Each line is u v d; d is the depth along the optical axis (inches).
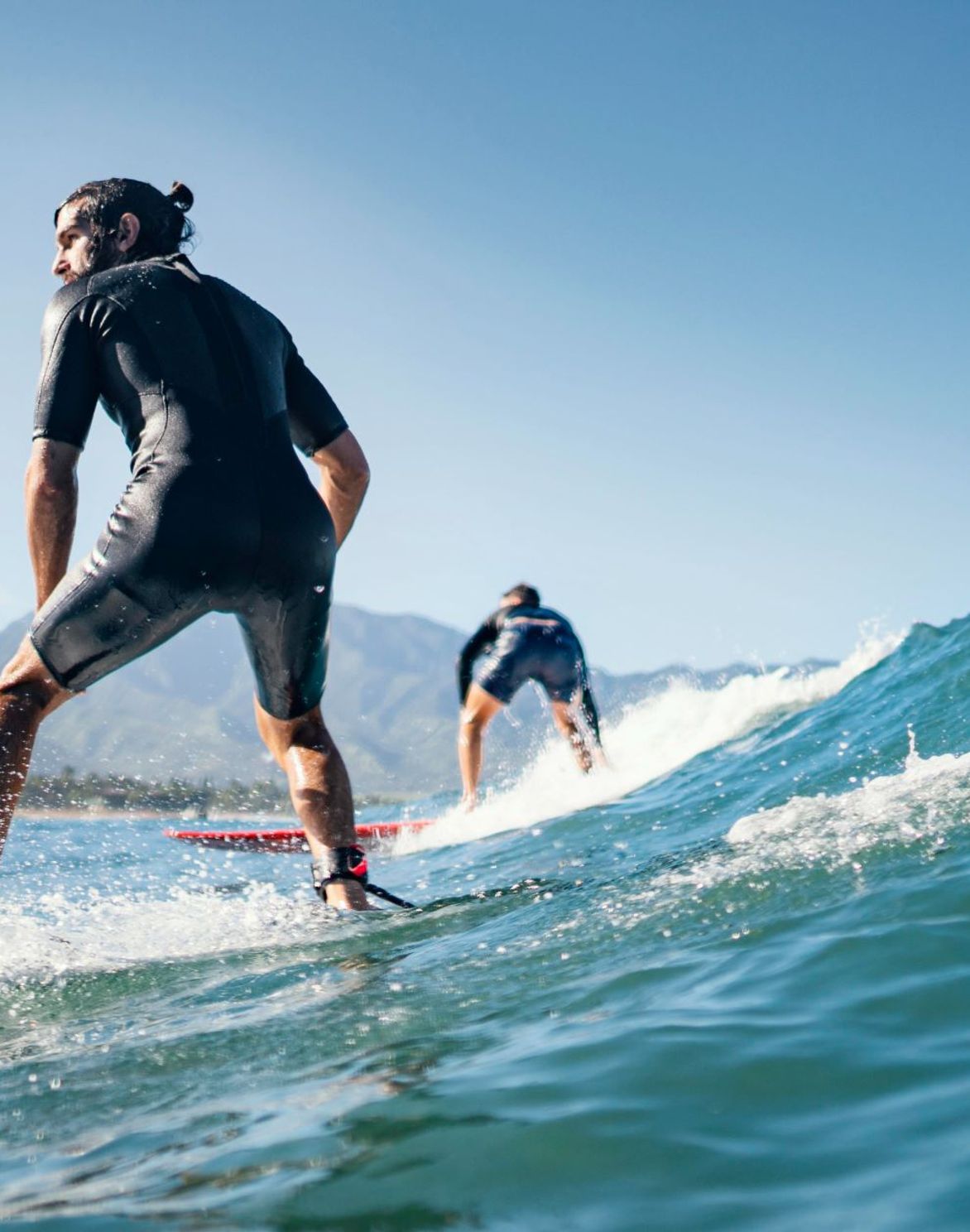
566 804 230.2
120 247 129.6
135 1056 64.8
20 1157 49.6
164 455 114.0
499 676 267.7
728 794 166.9
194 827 291.9
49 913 117.9
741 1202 36.8
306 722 130.0
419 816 304.0
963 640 203.6
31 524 119.2
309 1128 47.7
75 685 115.3
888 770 144.3
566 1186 39.2
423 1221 37.4
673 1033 54.2
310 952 93.7
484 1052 57.0
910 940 63.9
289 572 118.3
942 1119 41.4
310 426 135.9
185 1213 39.5
